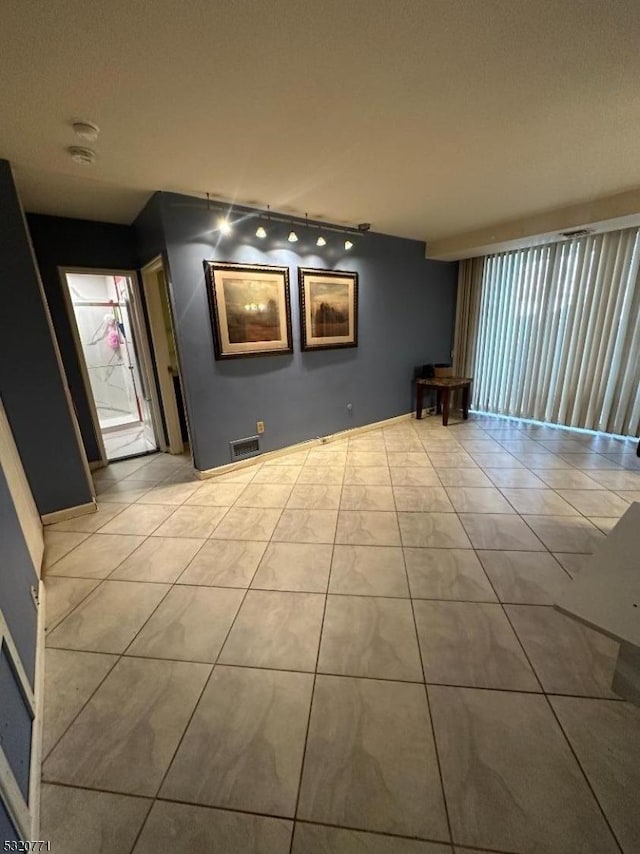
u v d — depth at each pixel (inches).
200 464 128.9
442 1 45.5
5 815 34.3
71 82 57.4
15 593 57.3
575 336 162.7
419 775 43.7
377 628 64.9
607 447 148.9
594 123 75.5
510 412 193.6
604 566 46.2
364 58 55.1
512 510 103.3
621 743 46.3
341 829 39.4
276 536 94.2
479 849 37.5
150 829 39.9
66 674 58.1
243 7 45.1
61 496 105.4
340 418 168.1
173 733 49.2
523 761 44.7
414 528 95.7
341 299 154.9
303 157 86.6
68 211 121.4
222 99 63.8
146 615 69.7
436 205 126.1
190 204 109.9
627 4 46.7
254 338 131.6
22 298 93.7
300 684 55.4
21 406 97.0
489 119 73.1
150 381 157.6
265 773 44.5
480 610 68.2
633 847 37.1
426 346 200.2
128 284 152.7
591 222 127.3
